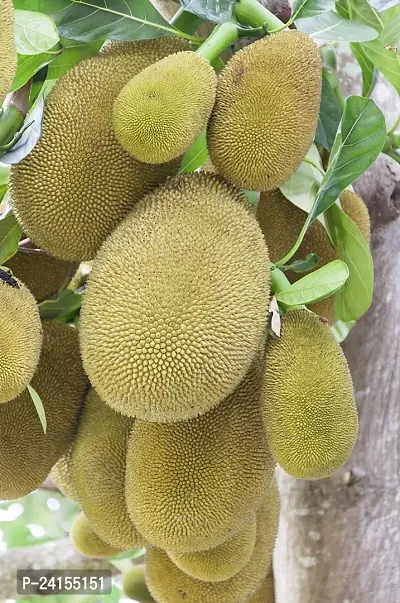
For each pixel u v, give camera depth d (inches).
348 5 76.1
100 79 66.3
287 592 84.4
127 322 59.9
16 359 61.0
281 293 65.4
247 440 66.9
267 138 63.5
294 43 64.5
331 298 76.0
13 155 65.2
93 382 61.9
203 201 63.6
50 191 65.4
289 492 85.1
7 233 72.4
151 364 59.6
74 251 68.3
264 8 68.6
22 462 73.5
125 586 97.3
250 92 63.5
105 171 65.3
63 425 75.0
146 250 61.1
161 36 68.8
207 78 63.1
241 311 61.2
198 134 63.1
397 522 81.7
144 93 61.4
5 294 62.3
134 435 68.8
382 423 83.0
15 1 69.4
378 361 83.7
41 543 125.4
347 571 81.5
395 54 76.7
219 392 61.7
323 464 61.6
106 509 72.6
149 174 66.0
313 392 61.6
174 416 61.9
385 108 88.1
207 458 66.6
